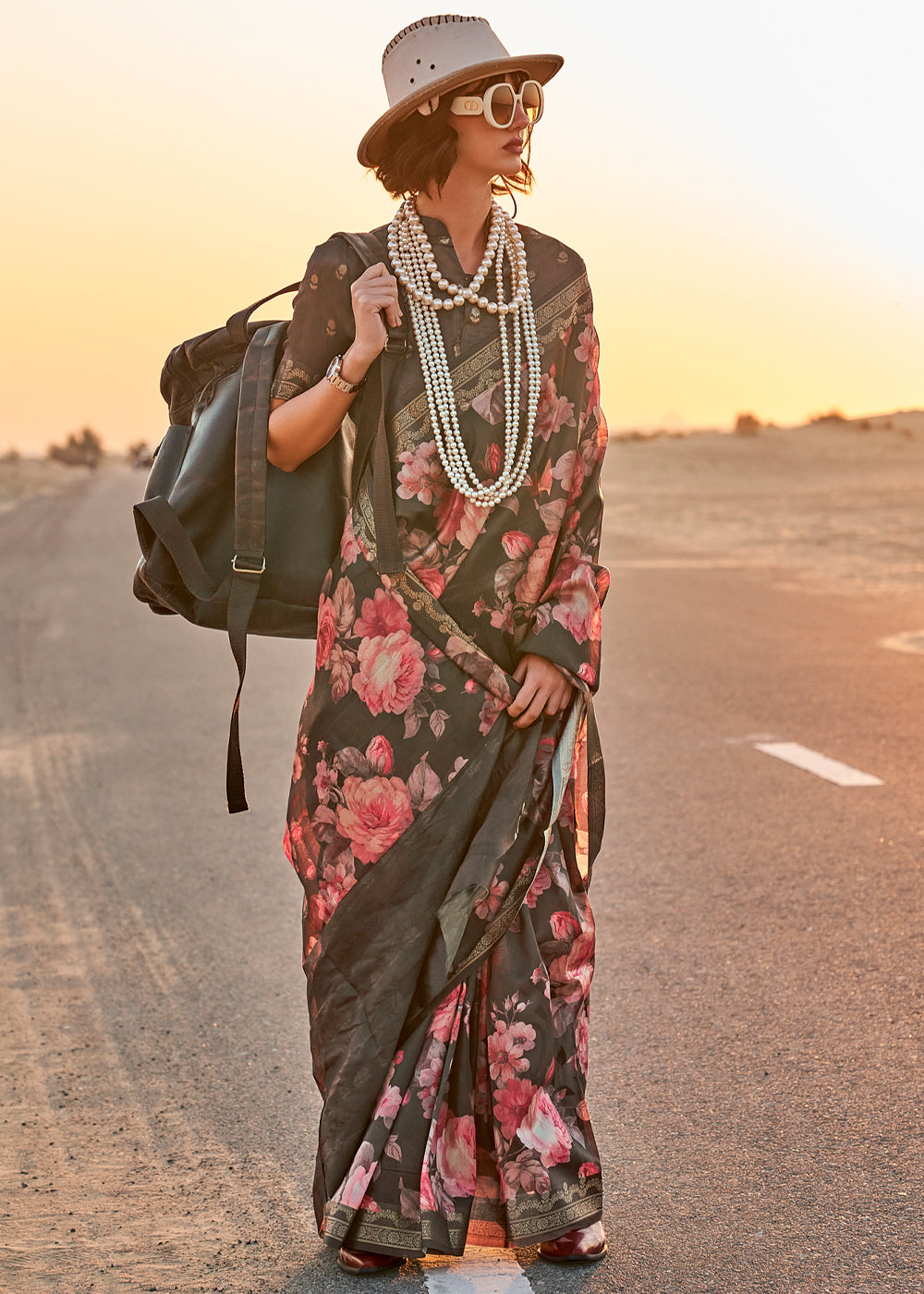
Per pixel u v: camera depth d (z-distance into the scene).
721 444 60.97
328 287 2.52
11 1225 2.80
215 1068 3.59
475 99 2.42
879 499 29.69
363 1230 2.50
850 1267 2.54
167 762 7.09
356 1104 2.54
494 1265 2.60
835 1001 3.81
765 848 5.25
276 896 5.00
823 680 8.74
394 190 2.53
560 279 2.58
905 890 4.71
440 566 2.55
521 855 2.54
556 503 2.60
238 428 2.57
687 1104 3.25
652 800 6.00
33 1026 3.89
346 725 2.59
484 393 2.52
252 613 2.72
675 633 10.98
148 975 4.27
